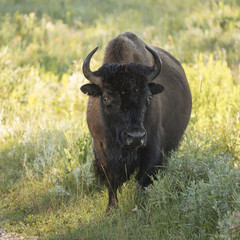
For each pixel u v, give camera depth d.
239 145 24.41
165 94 21.56
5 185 23.17
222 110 30.52
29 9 69.06
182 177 18.78
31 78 38.16
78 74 35.62
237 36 53.16
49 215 19.56
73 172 22.56
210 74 37.16
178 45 52.31
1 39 55.00
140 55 20.03
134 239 16.62
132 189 20.09
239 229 14.15
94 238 16.97
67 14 69.38
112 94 16.80
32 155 26.47
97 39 55.88
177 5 76.69
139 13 73.19
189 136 23.09
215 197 16.08
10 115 32.22
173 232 16.12
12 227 18.64
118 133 16.89
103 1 81.81
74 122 30.45
